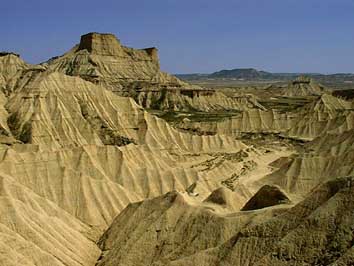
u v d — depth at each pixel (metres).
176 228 66.75
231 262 53.34
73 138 129.38
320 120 182.50
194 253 60.50
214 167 121.50
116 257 67.50
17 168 91.31
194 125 185.50
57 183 91.19
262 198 72.62
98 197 90.62
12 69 181.12
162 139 145.38
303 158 109.12
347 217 48.62
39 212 75.56
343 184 52.66
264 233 54.22
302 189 103.44
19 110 132.00
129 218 75.38
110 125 141.12
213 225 62.94
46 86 139.50
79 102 141.88
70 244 71.12
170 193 73.19
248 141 174.12
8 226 66.19
